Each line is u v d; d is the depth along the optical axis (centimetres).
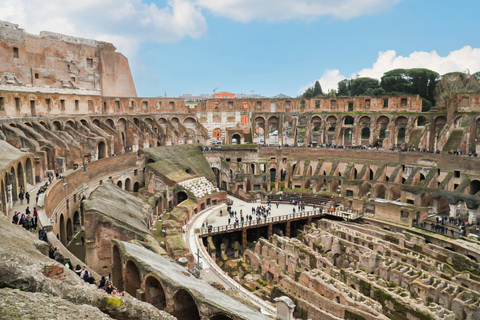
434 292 3769
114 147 7431
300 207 6831
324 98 9200
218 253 5788
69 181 4922
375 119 8562
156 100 9138
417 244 5156
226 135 9406
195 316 2770
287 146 8938
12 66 6825
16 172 4091
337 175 8000
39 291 1409
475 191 6506
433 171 6775
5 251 1747
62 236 4597
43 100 6278
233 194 7875
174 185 6825
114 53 9062
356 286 3972
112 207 4328
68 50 8094
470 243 5144
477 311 3428
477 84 10181
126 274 3005
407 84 10819
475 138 7094
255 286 4338
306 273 4047
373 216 6519
